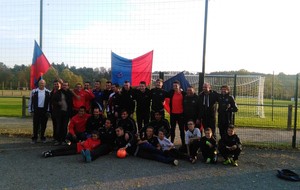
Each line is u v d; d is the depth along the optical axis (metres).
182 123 8.69
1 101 32.78
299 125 15.40
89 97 9.60
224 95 8.50
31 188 5.46
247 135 11.63
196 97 8.54
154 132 8.29
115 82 10.68
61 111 8.96
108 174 6.36
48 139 9.78
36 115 9.21
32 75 10.67
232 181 6.11
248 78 19.80
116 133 8.14
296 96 9.21
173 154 7.76
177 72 11.38
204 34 9.36
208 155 7.50
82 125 8.89
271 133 12.21
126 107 8.96
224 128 8.47
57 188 5.49
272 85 23.75
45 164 7.02
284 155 8.34
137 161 7.46
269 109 23.61
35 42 10.70
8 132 10.71
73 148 8.02
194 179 6.18
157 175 6.38
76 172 6.46
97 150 7.61
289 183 6.04
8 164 6.96
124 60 10.63
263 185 5.89
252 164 7.41
